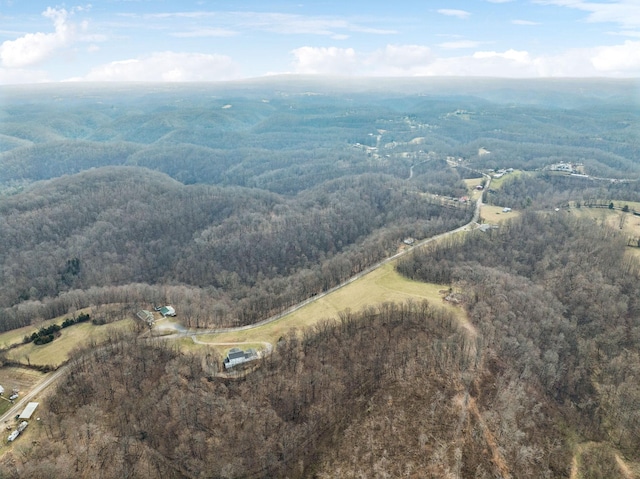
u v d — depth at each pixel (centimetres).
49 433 13088
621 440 14275
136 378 15450
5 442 12669
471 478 11938
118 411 14112
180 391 14750
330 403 14150
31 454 12275
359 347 16112
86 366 15762
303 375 15150
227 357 16162
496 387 14175
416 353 15262
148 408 14275
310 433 13425
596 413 15150
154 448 13212
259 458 12781
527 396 14425
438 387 13900
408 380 14250
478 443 12638
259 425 13588
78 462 12225
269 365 15900
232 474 12419
